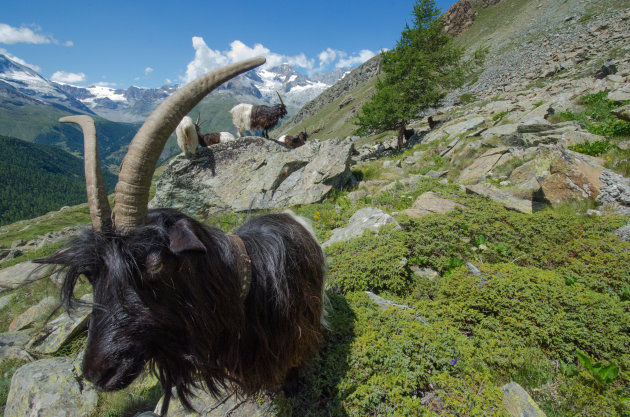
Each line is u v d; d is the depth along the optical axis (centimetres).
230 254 69
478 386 93
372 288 149
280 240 85
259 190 358
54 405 124
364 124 841
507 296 125
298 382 101
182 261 58
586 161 245
